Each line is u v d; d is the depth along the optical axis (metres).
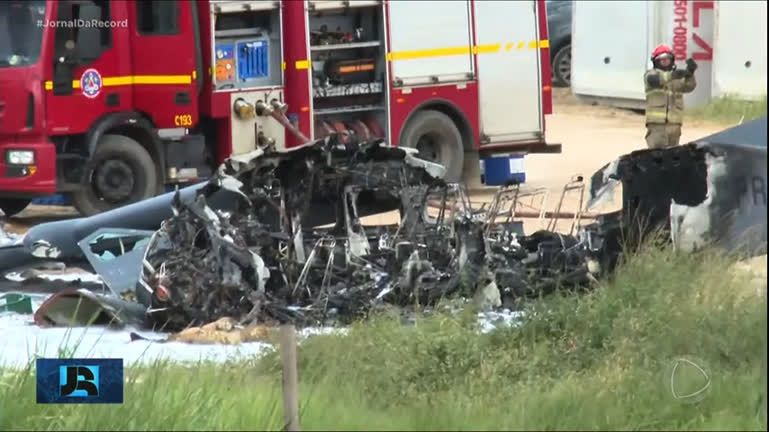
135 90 62.72
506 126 73.12
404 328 37.69
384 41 68.88
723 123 91.88
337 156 45.66
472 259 44.00
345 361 34.88
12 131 60.31
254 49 65.06
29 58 60.16
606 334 36.12
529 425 29.06
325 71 67.81
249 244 43.81
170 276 42.03
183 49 63.16
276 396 30.20
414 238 46.09
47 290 49.38
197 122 64.12
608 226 44.41
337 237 45.56
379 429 28.16
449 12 70.94
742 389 31.02
